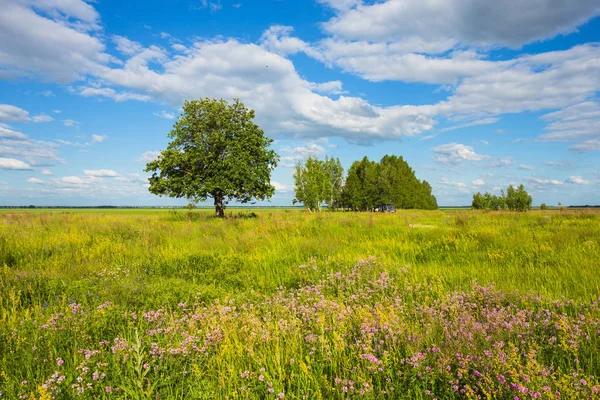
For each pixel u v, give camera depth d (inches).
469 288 261.4
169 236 569.6
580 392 120.1
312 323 188.2
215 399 123.9
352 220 708.7
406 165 3238.2
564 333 161.0
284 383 134.7
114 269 323.3
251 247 461.1
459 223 745.6
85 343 168.2
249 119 1174.3
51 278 294.7
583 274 278.2
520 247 410.6
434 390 129.0
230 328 173.3
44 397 110.8
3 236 478.6
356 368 138.3
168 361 144.4
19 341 161.5
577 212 1054.4
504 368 129.3
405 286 265.1
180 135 1098.1
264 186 1144.2
